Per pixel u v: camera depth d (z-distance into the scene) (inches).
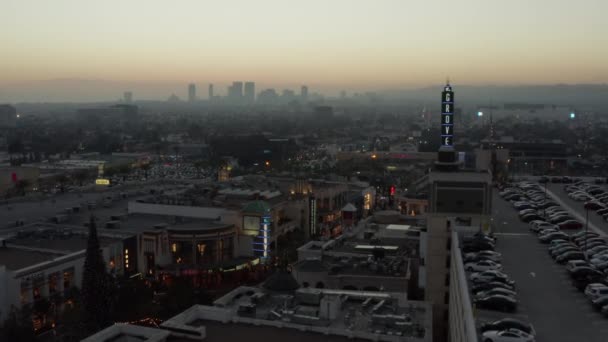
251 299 3166.8
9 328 3848.4
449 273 3673.7
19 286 4328.3
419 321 2965.1
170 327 2637.8
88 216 6781.5
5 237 5590.6
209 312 2874.0
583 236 3602.4
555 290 2513.5
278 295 3243.1
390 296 3245.6
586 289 2402.8
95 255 4156.0
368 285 3941.9
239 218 6417.3
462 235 3516.2
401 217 6186.0
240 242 6427.2
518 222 4247.0
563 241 3280.0
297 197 7805.1
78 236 5743.1
